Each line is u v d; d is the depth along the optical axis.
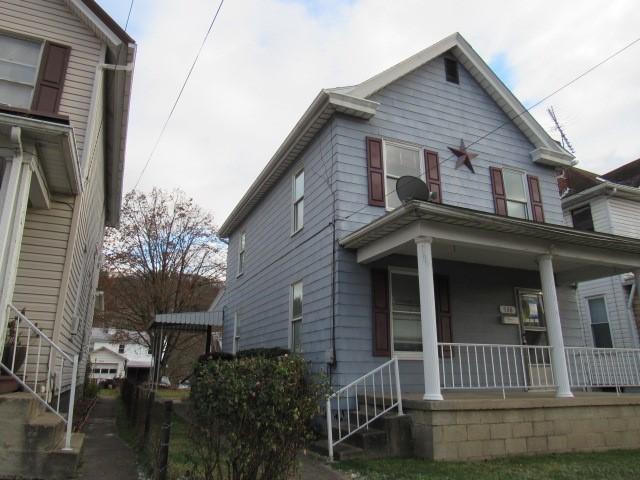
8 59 8.23
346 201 9.34
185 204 27.62
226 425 4.00
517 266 10.41
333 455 6.55
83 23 8.84
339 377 8.34
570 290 11.44
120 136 10.87
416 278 9.68
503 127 11.98
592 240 8.62
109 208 16.42
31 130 5.80
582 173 18.05
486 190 11.14
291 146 11.17
